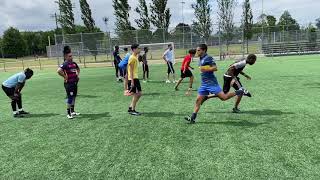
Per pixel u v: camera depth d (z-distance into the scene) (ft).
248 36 128.47
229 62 96.02
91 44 115.24
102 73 80.02
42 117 31.30
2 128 27.78
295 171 16.05
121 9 160.45
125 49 57.77
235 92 25.04
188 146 20.31
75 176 16.96
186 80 56.13
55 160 19.42
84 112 32.42
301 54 118.93
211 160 17.92
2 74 101.04
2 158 20.30
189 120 25.76
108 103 36.73
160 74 69.31
